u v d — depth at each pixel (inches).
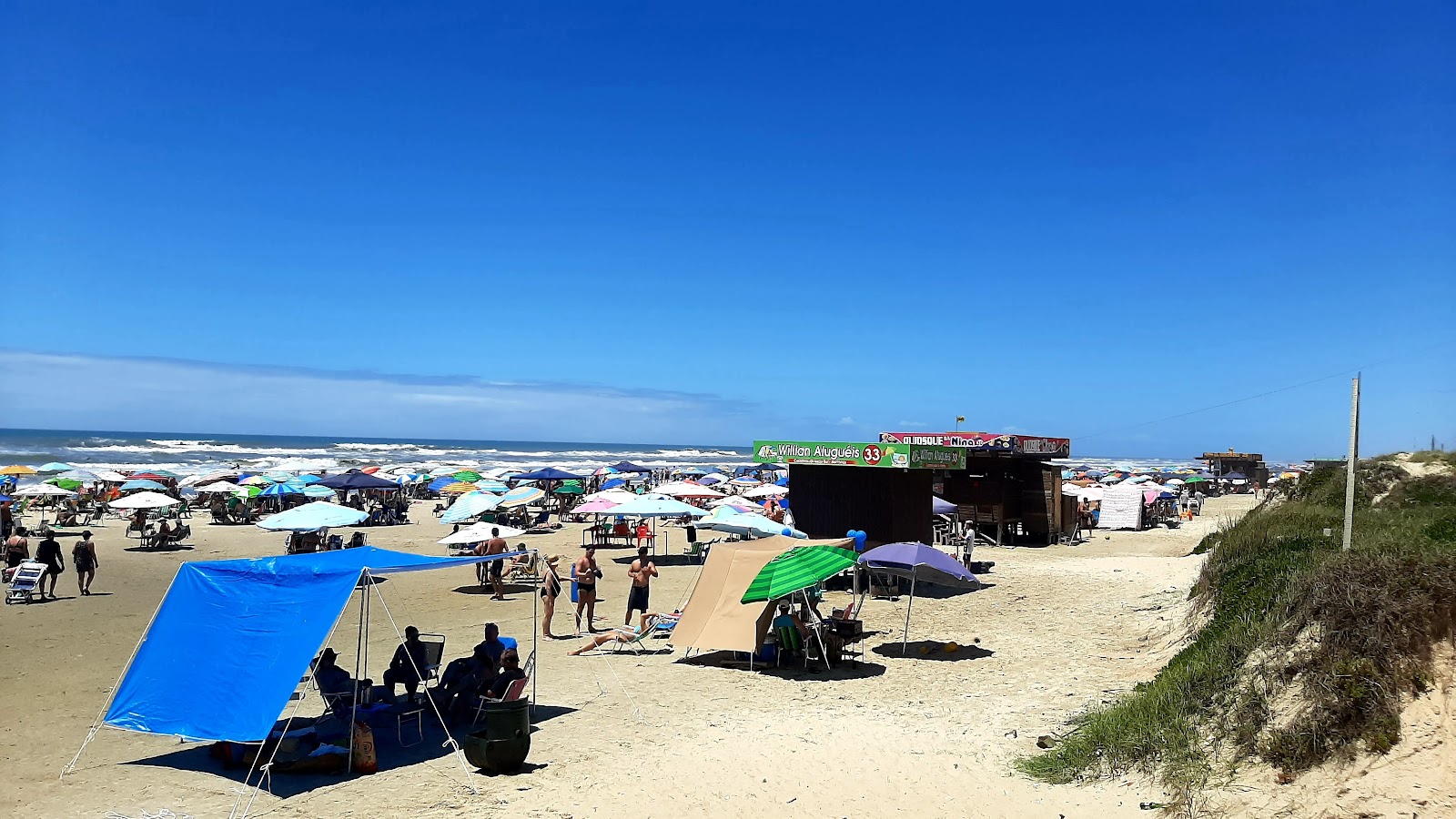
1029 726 395.5
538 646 595.5
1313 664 303.1
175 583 391.2
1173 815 278.7
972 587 573.3
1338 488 657.6
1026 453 1127.0
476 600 784.3
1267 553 496.4
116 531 1309.1
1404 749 261.7
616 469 2031.3
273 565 397.4
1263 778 281.7
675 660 556.1
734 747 374.3
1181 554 1024.2
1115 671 480.4
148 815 306.0
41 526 1259.2
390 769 355.9
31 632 628.1
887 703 451.8
